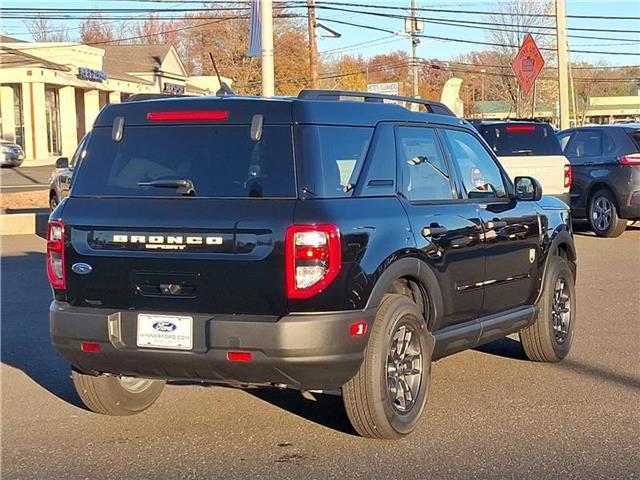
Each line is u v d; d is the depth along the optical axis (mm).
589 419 5953
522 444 5465
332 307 4945
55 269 5504
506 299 6867
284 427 5871
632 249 14555
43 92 46281
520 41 51938
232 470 5094
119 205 5355
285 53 66500
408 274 5547
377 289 5203
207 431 5816
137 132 5566
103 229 5324
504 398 6477
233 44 69688
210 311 5066
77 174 5652
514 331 7020
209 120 5387
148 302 5203
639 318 9242
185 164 5348
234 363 4961
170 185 5281
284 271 4887
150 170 5430
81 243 5383
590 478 4906
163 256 5137
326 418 6055
